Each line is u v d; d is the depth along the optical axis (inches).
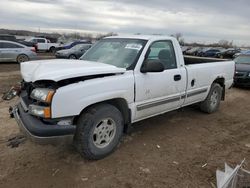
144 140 179.6
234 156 161.9
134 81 156.9
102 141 148.7
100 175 134.8
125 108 158.2
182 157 157.5
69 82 132.6
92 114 138.8
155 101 174.7
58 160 147.9
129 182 129.7
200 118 236.2
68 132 129.0
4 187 123.3
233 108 281.6
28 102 144.3
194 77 208.1
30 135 126.3
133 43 175.9
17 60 668.7
